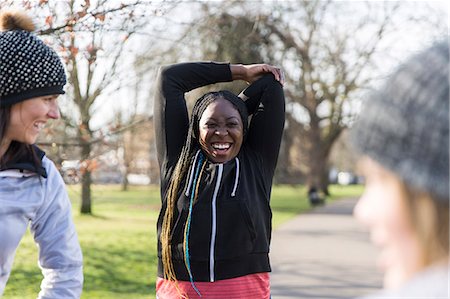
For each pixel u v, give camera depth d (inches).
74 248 98.0
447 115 39.3
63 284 95.6
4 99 90.8
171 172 126.3
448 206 40.2
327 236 580.7
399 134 40.6
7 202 91.9
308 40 1024.2
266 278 122.2
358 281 349.4
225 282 116.6
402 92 41.2
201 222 117.0
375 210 43.8
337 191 1888.5
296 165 1216.8
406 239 42.5
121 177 1472.7
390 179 42.3
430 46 43.0
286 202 1170.6
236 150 123.7
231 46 668.1
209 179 119.4
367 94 45.3
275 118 128.7
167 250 119.4
